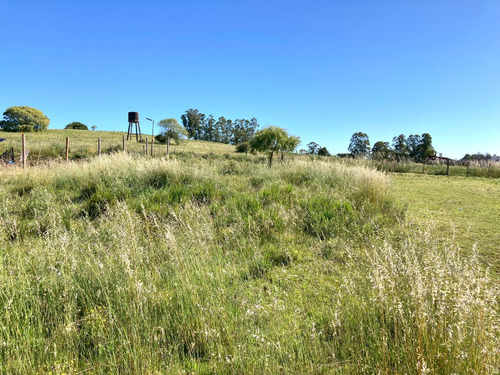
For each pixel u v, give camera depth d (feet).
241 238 14.40
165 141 185.26
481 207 26.30
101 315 7.77
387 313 7.36
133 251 10.76
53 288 8.76
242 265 11.80
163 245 12.03
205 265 10.38
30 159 58.80
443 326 6.52
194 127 377.91
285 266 12.23
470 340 6.25
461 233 17.71
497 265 12.76
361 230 16.07
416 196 32.35
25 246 12.31
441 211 24.30
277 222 16.43
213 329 7.22
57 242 11.29
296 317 8.39
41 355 6.52
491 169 68.74
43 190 22.97
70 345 6.90
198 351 7.24
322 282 10.66
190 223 14.83
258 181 32.60
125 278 8.95
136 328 7.27
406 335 6.69
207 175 28.25
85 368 6.49
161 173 27.32
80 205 19.84
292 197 21.98
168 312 8.14
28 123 197.26
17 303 7.95
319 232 16.05
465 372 5.72
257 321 7.95
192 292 8.57
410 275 7.95
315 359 6.57
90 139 152.35
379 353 6.47
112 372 6.25
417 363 5.71
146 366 6.38
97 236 12.85
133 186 24.73
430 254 9.48
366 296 8.47
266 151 55.98
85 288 8.94
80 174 27.96
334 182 29.63
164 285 9.36
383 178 25.85
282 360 6.48
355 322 7.63
